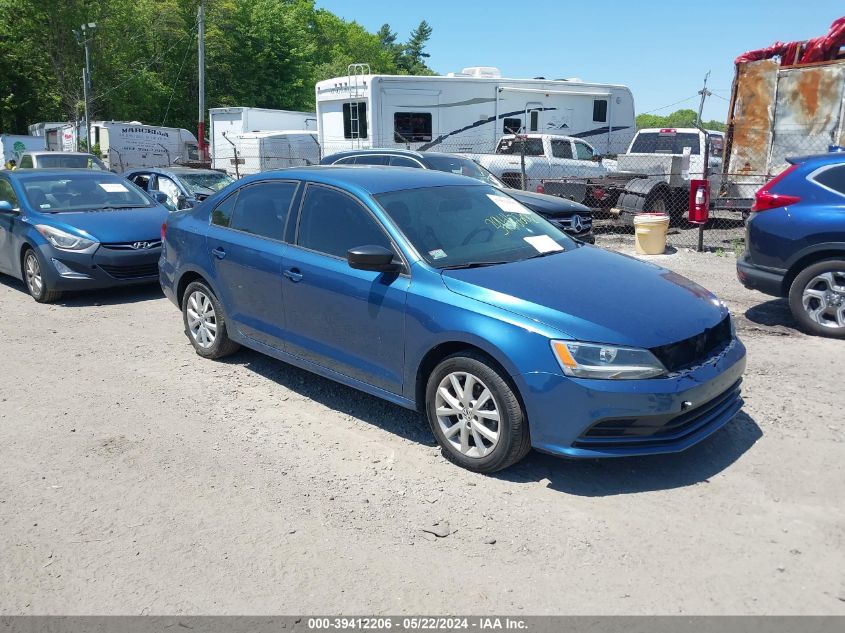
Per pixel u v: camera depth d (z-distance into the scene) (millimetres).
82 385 5746
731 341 4426
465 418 4211
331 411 5172
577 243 5355
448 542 3527
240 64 50156
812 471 4148
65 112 43875
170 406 5289
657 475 4145
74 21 40750
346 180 5094
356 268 4512
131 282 8734
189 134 32875
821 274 6668
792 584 3162
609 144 20828
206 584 3232
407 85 17734
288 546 3512
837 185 6574
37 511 3852
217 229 5906
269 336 5441
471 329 4031
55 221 8602
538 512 3781
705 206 11656
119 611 3062
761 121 13055
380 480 4152
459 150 18562
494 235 4957
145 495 4008
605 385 3727
